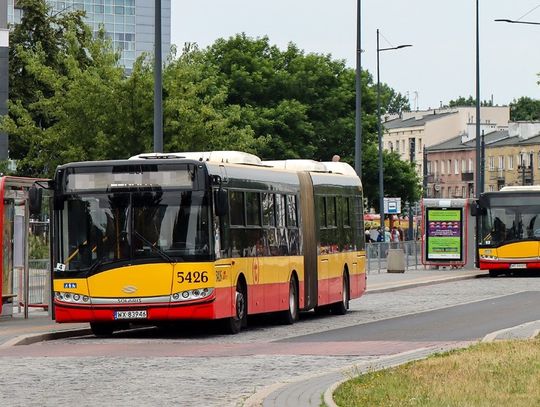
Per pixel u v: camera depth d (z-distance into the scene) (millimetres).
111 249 39375
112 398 24078
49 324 43906
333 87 139250
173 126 69875
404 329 41812
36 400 23859
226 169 41312
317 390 23594
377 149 144125
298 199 48250
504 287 74188
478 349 31078
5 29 105188
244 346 35844
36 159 74312
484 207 87812
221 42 136500
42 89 103875
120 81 70438
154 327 44938
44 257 49625
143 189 39469
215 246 39688
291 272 46844
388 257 93812
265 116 131500
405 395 22641
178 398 24016
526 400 21703
